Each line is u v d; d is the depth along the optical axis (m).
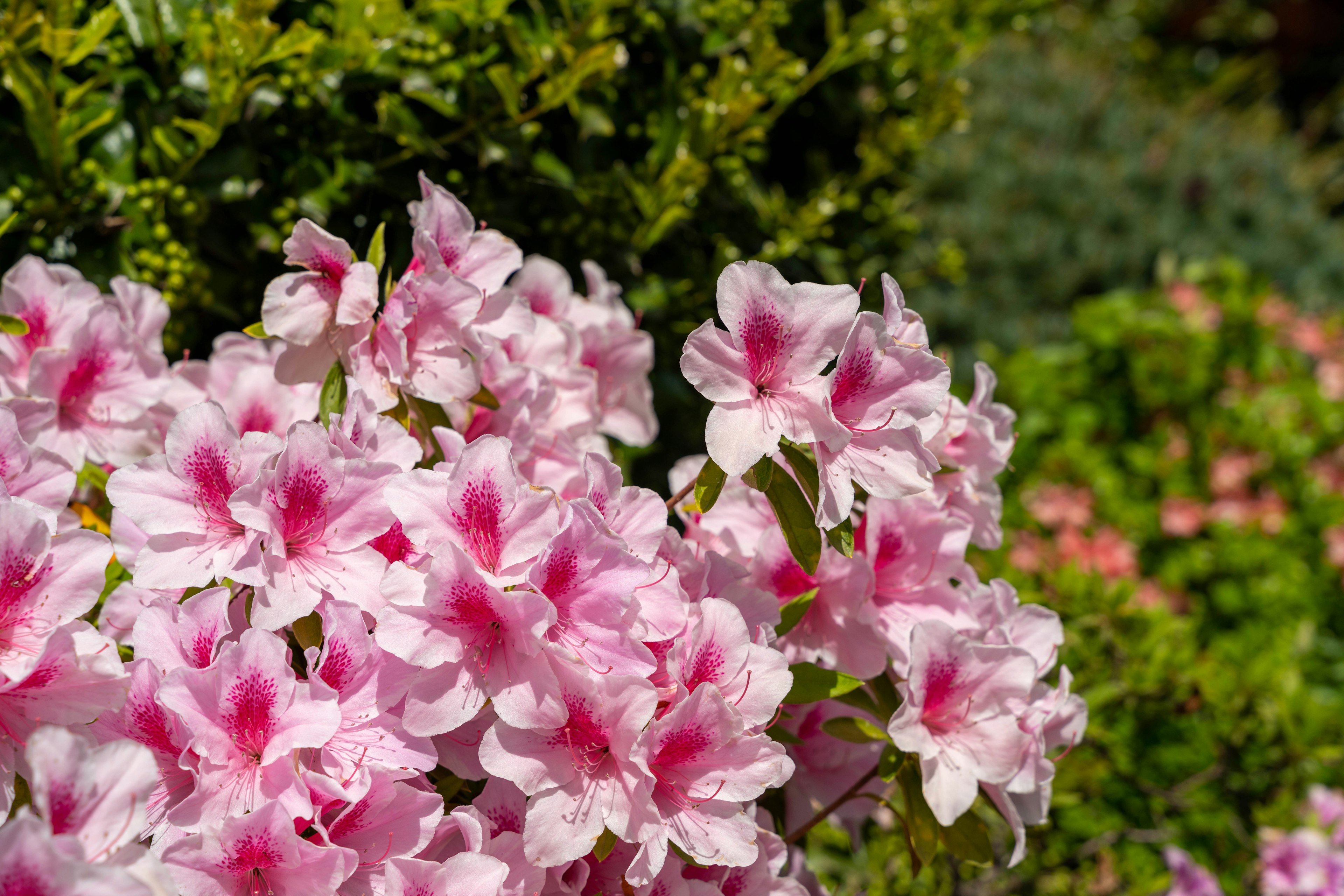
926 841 0.94
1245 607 2.31
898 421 0.89
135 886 0.75
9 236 1.13
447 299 0.93
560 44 1.19
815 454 0.89
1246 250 4.01
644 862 0.84
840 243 1.63
